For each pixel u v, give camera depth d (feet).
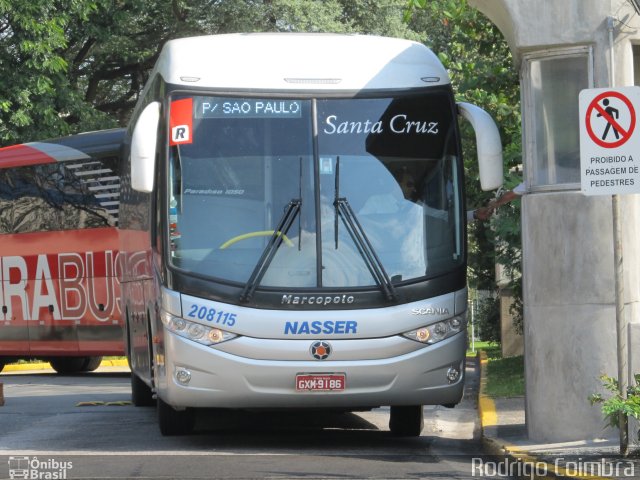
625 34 53.36
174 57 58.03
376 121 57.16
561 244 53.88
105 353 115.34
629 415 47.67
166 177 55.88
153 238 58.13
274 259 54.85
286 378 53.93
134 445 58.44
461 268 56.49
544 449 51.29
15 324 120.47
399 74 58.13
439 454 55.26
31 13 145.79
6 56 147.54
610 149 46.65
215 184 55.83
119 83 219.41
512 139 97.91
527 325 55.36
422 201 56.54
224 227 55.31
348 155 56.54
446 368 55.57
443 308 55.57
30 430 66.08
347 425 70.49
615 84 53.31
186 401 54.54
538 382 54.49
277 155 56.24
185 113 56.54
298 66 57.67
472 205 108.37
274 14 181.78
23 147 120.37
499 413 68.69
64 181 117.08
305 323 54.13
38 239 118.52
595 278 53.36
